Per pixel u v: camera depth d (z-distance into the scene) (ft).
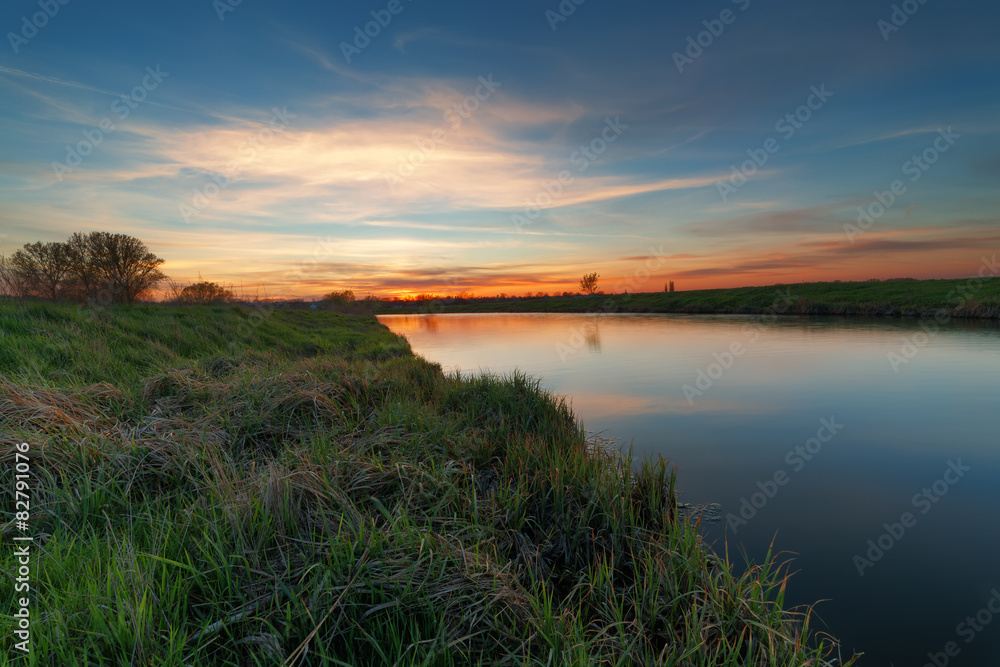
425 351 61.41
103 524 10.14
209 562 8.31
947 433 24.20
